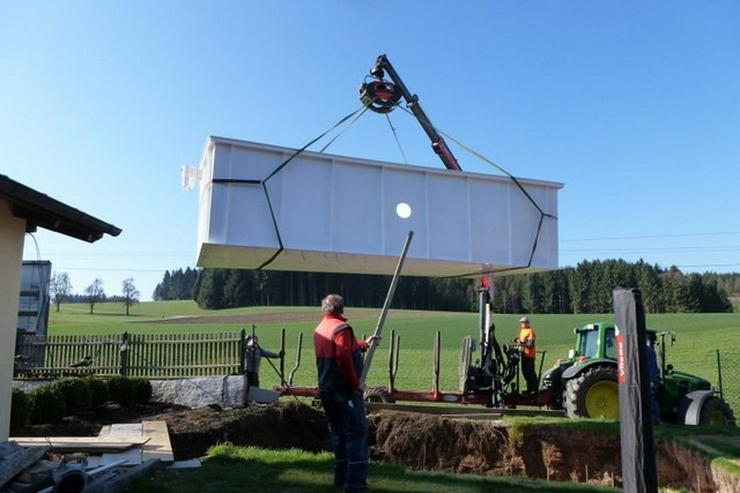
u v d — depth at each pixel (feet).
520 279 249.14
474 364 44.70
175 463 21.68
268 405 40.29
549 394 42.32
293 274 257.75
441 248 23.41
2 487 16.53
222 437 32.19
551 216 25.39
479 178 24.35
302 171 22.04
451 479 20.95
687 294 216.13
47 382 41.68
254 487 18.51
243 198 21.12
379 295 249.75
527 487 20.35
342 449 18.53
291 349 110.93
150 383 43.98
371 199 22.80
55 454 21.15
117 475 18.29
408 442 36.76
